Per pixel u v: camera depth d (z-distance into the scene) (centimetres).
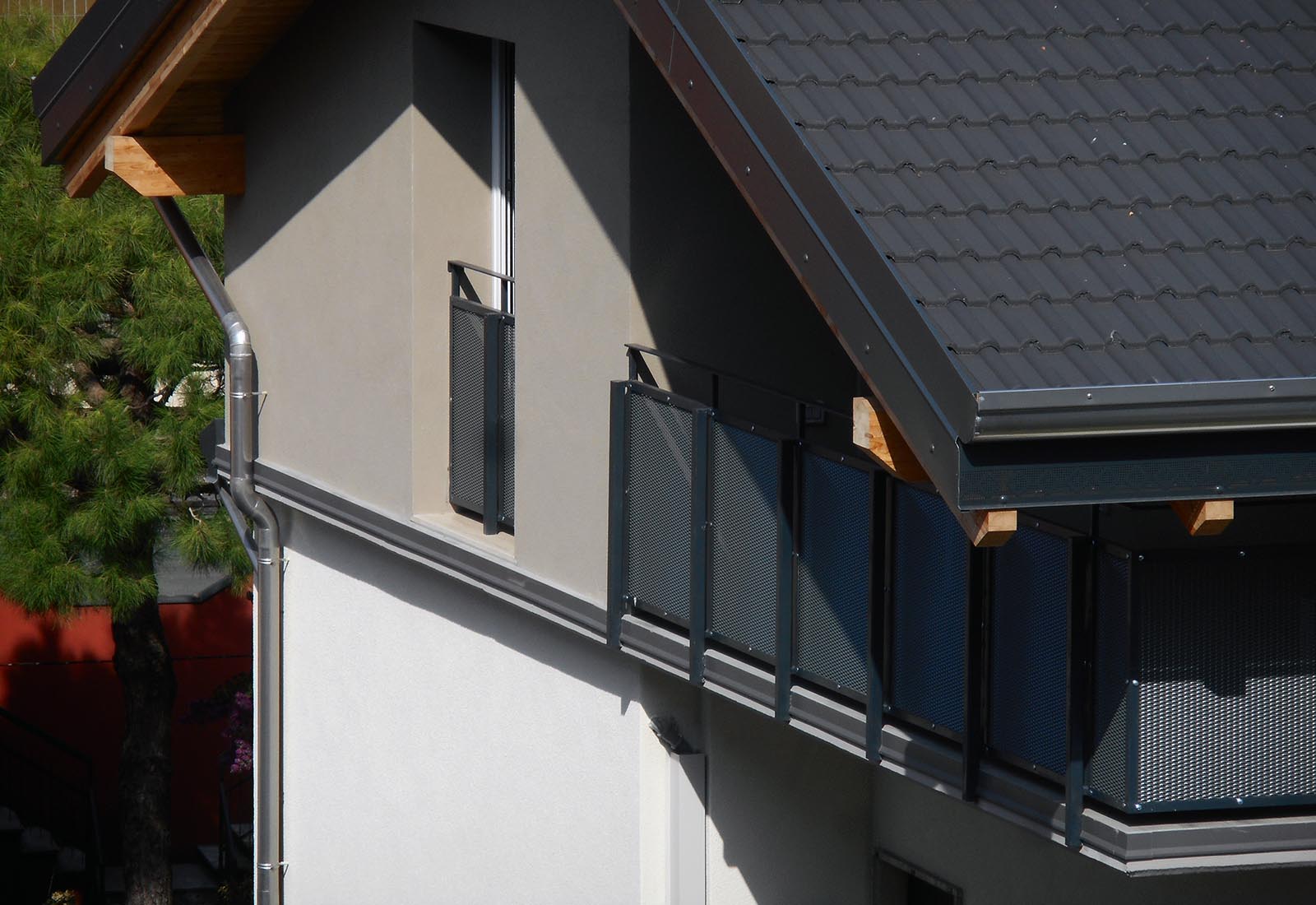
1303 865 957
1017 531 987
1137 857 936
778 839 1436
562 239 1423
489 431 1558
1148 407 793
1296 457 826
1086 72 967
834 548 1127
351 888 1808
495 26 1482
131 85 1745
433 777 1689
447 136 1605
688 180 1358
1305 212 898
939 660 1050
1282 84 976
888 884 1470
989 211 876
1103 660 937
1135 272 855
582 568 1425
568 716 1504
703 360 1379
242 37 1759
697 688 1420
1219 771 934
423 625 1691
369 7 1645
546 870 1543
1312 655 938
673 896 1402
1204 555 919
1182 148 925
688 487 1266
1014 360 805
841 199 872
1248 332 830
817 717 1152
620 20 1329
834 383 1439
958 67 959
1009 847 1316
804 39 967
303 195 1783
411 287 1609
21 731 3406
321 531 1833
